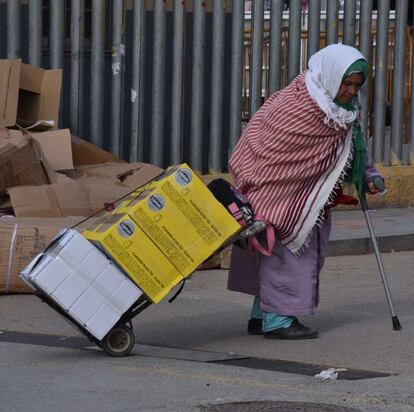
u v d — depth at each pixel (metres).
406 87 30.11
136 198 14.88
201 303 18.91
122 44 25.64
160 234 14.48
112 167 22.61
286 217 15.45
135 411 12.28
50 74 23.50
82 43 25.27
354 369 14.38
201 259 14.66
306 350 15.42
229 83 27.11
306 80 15.38
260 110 16.02
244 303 18.97
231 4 27.59
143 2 25.83
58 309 14.60
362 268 22.80
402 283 21.11
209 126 27.06
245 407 12.52
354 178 15.98
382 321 17.44
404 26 29.08
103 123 25.72
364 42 28.70
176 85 26.38
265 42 29.39
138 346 15.70
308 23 28.11
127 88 26.03
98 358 14.92
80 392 13.09
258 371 14.23
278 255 15.77
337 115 15.23
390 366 14.54
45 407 12.41
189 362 14.73
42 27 25.62
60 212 20.19
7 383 13.51
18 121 23.06
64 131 22.38
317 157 15.42
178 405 12.56
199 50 26.53
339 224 26.41
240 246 15.63
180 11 26.25
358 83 15.20
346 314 18.03
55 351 15.36
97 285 14.40
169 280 14.59
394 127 29.36
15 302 18.77
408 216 28.03
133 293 14.49
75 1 25.12
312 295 15.91
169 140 26.72
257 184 15.51
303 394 13.13
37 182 20.86
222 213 14.70
